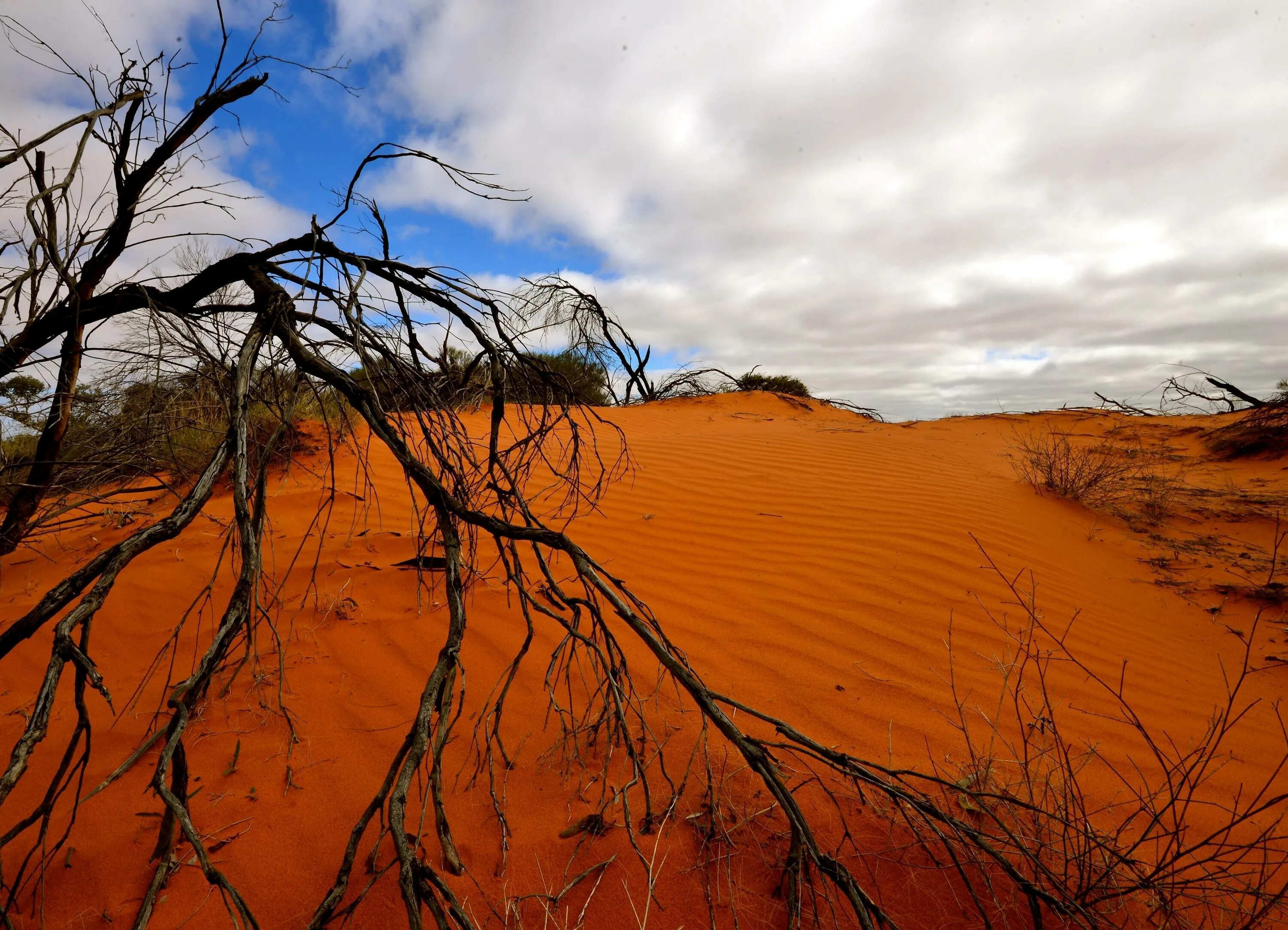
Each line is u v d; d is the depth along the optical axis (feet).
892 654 11.81
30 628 4.40
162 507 18.53
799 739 5.59
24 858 6.94
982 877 6.86
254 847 7.15
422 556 9.40
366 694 10.02
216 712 9.48
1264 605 15.17
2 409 9.70
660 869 6.93
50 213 8.02
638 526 18.19
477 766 8.26
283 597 12.99
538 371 9.21
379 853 7.07
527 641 6.56
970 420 42.19
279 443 15.60
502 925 6.27
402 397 8.32
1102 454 30.04
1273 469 26.78
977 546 17.01
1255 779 8.91
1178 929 6.36
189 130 9.86
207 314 9.59
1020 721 8.19
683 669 5.74
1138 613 14.76
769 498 20.62
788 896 5.65
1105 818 7.94
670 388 57.11
